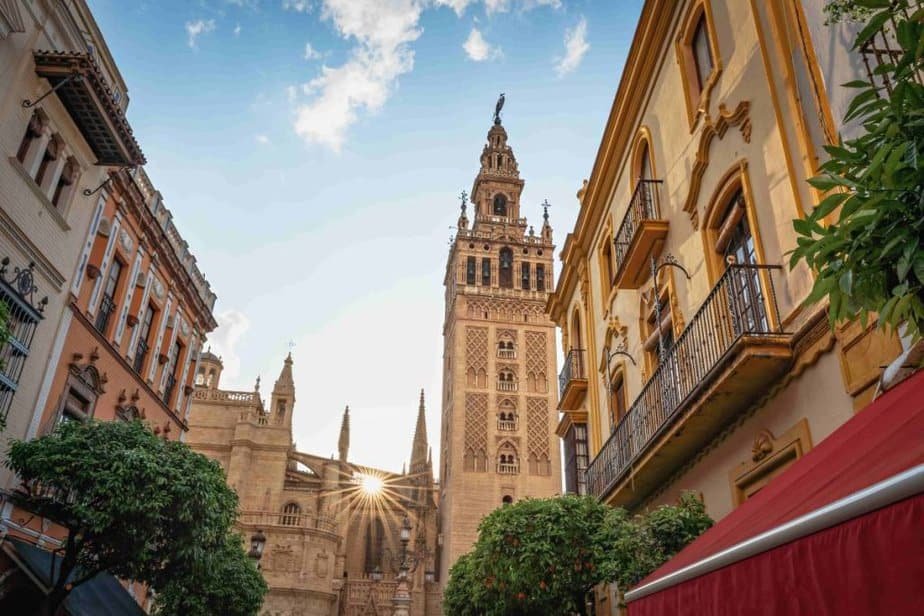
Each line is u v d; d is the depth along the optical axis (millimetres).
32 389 16094
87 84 16141
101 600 17031
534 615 16594
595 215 21000
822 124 8961
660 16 15289
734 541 4375
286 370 68875
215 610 22078
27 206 15727
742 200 11484
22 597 14688
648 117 16297
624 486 14836
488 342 71062
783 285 9789
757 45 10977
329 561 57719
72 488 13156
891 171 4254
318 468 67250
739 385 9797
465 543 61781
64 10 16891
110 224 19828
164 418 24703
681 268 13109
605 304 19859
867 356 7645
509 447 66500
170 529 13734
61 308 17266
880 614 2863
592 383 20797
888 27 7566
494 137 86438
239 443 61844
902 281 4438
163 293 24344
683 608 4801
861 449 4293
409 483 75750
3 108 14844
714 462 11648
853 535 3082
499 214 81688
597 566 13391
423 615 60500
